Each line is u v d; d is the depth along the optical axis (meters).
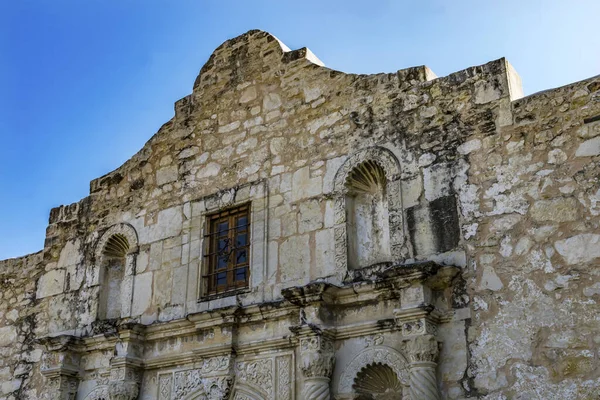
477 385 10.89
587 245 10.65
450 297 11.59
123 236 16.61
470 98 12.64
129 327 14.64
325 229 13.46
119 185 17.25
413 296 11.51
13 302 18.14
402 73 13.68
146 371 14.86
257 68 15.98
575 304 10.47
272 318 13.32
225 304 14.10
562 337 10.43
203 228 15.23
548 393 10.29
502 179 11.77
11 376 17.31
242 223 14.87
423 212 12.39
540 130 11.69
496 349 10.91
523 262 11.12
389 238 12.68
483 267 11.45
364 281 12.28
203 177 15.78
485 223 11.69
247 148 15.33
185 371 14.24
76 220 17.67
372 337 12.16
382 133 13.45
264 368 13.19
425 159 12.72
